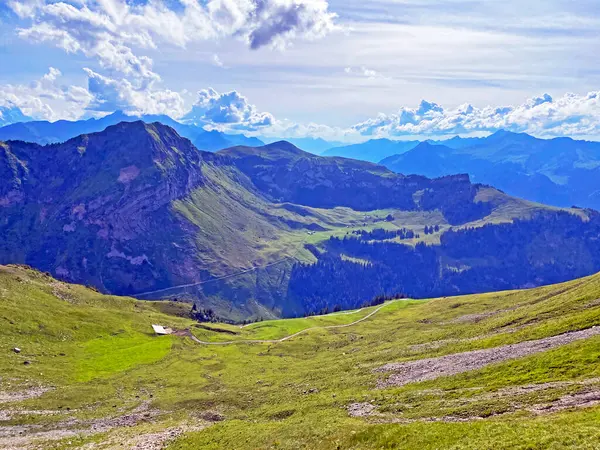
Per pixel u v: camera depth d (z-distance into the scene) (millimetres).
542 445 32531
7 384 95188
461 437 38875
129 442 62094
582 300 98000
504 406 46219
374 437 45500
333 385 83375
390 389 69625
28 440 66312
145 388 105625
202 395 96375
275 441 52719
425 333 129750
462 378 64438
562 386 47969
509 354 68938
